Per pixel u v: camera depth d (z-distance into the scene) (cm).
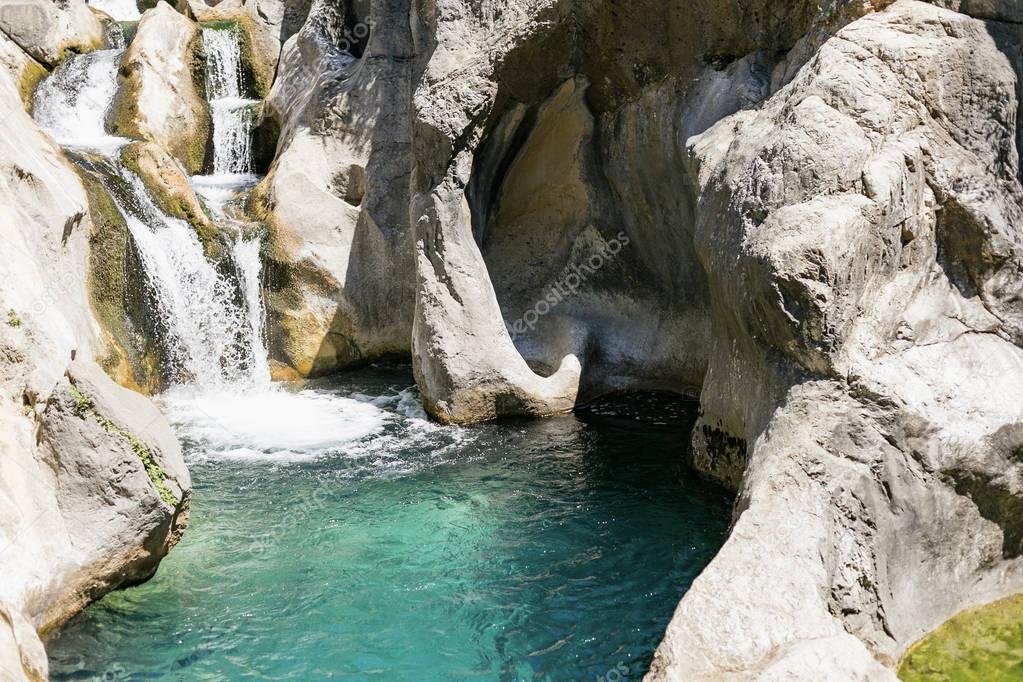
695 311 1072
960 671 588
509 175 1136
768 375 718
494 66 1015
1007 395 664
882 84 717
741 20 914
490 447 973
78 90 1398
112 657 620
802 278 658
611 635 651
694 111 951
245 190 1330
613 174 1084
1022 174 740
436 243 1044
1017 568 686
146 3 1744
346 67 1285
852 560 597
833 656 471
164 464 691
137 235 1115
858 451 637
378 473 912
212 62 1502
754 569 548
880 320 676
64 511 648
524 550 764
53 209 865
